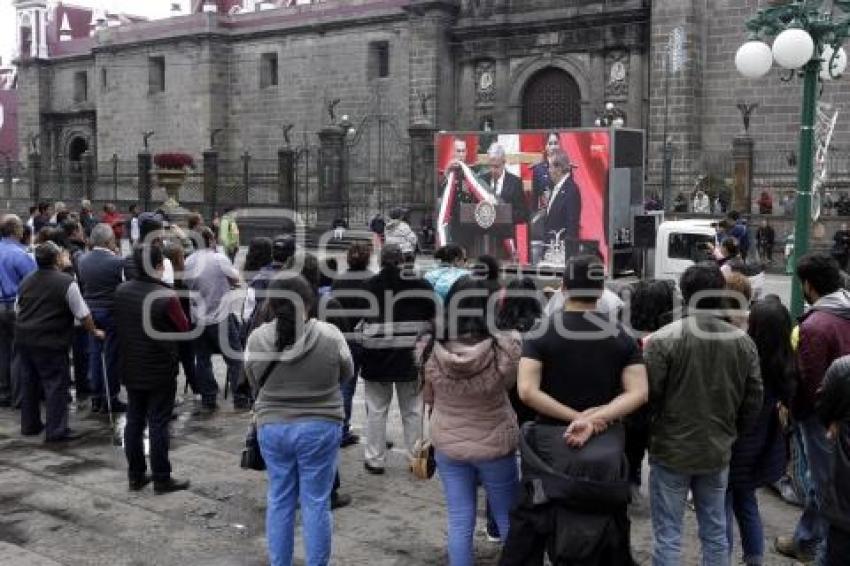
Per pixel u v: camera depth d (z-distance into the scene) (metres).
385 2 45.59
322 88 48.41
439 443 6.29
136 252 8.51
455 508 6.31
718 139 36.00
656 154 36.00
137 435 8.70
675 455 5.96
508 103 41.56
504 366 6.11
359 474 9.34
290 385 6.44
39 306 10.14
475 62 42.44
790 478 8.65
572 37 39.50
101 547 7.44
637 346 5.80
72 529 7.82
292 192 39.91
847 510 5.40
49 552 7.33
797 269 7.25
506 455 6.26
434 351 6.27
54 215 18.83
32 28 61.47
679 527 6.09
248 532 7.78
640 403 5.64
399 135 45.19
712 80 36.00
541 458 5.62
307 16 48.75
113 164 50.44
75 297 10.16
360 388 13.51
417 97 42.84
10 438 10.57
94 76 58.75
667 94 35.69
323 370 6.43
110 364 11.41
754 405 6.06
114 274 11.20
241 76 51.66
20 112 62.59
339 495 8.48
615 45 38.41
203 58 51.41
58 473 9.27
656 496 6.14
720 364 5.89
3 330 12.04
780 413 7.08
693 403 5.91
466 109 42.75
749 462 6.52
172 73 53.03
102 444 10.31
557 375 5.70
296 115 49.53
